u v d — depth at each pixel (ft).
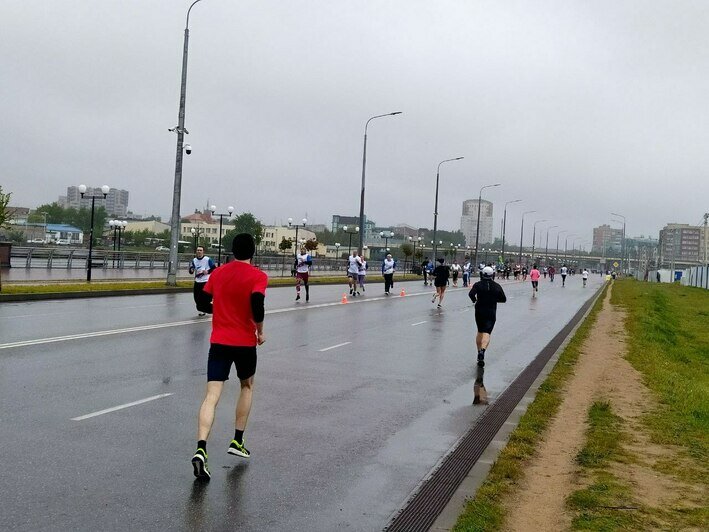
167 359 40.60
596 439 26.14
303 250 94.12
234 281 21.49
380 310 87.30
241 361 21.75
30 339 45.78
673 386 40.63
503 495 19.97
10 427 24.73
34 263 144.66
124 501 18.38
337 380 37.91
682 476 21.74
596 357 51.55
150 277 124.98
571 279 361.10
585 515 17.99
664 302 138.82
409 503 19.35
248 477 20.98
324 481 21.07
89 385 32.42
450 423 29.40
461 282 218.38
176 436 24.79
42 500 18.11
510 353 52.90
